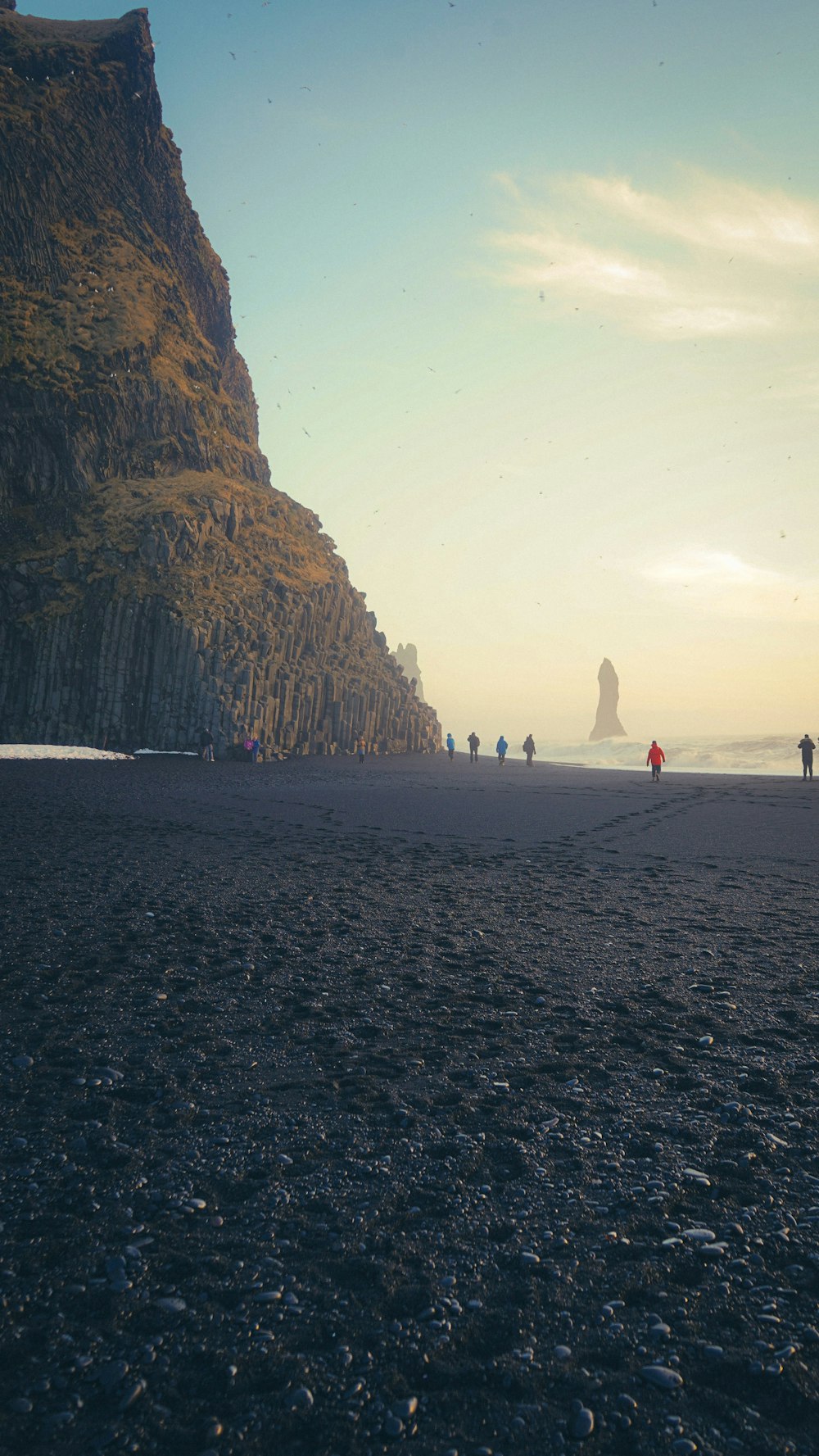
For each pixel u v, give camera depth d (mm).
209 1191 4789
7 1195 4746
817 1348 3438
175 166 103938
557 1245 4215
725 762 92438
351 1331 3609
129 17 98562
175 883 13523
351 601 86500
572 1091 6125
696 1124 5559
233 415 96125
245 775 46406
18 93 86062
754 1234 4277
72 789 32344
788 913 11969
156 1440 3041
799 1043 6988
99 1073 6449
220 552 72562
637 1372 3346
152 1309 3756
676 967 9281
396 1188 4809
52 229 84688
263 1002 8125
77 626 64750
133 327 81688
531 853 17922
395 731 84812
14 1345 3527
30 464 71750
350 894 13148
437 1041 7168
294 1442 3037
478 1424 3107
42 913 11242
